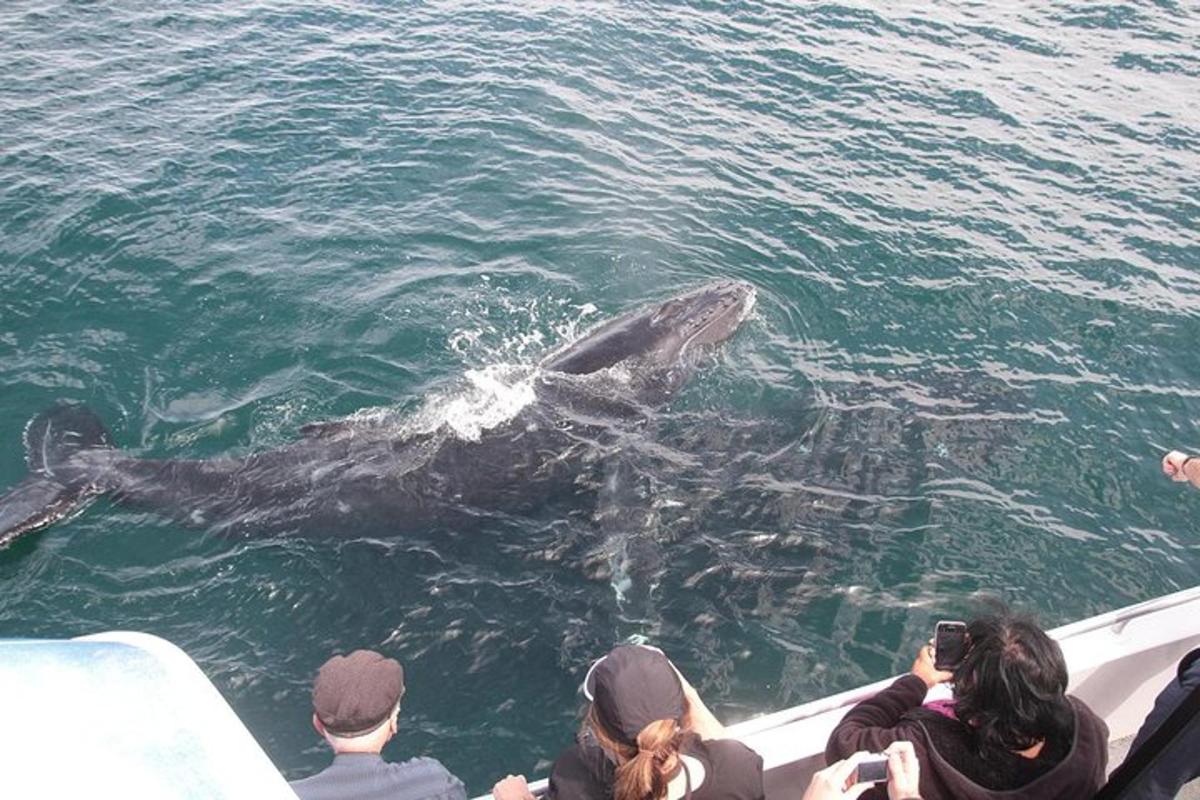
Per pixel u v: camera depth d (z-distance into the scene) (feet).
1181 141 63.10
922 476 38.50
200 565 34.06
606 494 36.96
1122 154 61.31
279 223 50.11
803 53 70.33
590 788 15.94
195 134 55.98
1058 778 15.02
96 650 12.25
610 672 14.94
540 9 73.31
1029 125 63.67
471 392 41.04
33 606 32.50
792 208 54.49
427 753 28.66
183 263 47.09
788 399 42.45
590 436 39.37
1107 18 78.95
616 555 34.63
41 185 50.67
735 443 39.73
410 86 62.49
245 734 11.60
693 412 41.32
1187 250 53.21
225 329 44.19
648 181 55.88
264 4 71.00
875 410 41.88
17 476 37.37
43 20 66.23
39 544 34.42
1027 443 40.50
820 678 30.86
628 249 50.75
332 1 72.18
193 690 11.94
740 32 72.49
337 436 38.78
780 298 48.39
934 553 35.24
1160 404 43.16
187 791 10.69
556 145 58.03
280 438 39.65
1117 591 34.40
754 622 32.48
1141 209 56.29
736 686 30.55
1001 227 54.03
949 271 50.55
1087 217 55.31
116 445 39.06
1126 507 37.83
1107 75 70.74
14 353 42.06
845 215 54.19
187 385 41.60
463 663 31.19
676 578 33.88
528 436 39.09
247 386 41.78
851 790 14.76
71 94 58.59
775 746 18.39
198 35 66.28
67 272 45.98
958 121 63.67
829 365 44.68
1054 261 51.62
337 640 31.83
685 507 36.55
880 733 16.02
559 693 30.37
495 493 36.86
